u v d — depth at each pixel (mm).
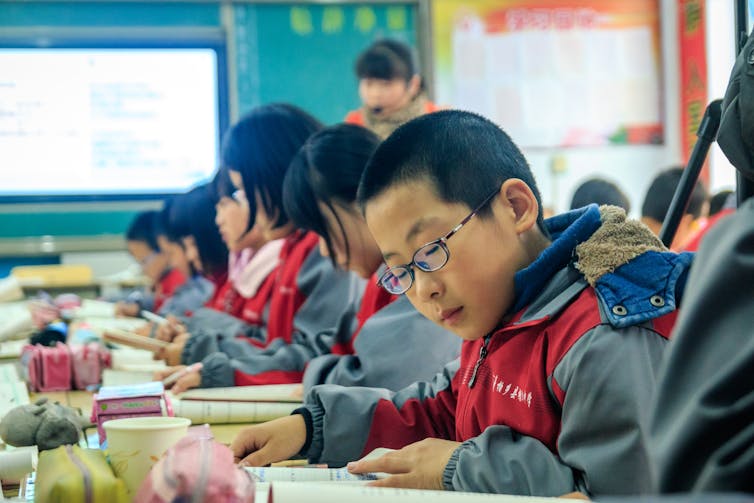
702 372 543
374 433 1280
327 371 1624
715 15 5227
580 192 2582
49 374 2031
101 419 1298
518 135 5422
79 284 4648
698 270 573
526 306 1052
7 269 5191
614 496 876
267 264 2588
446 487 995
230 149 2129
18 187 5223
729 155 985
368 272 1681
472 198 1029
